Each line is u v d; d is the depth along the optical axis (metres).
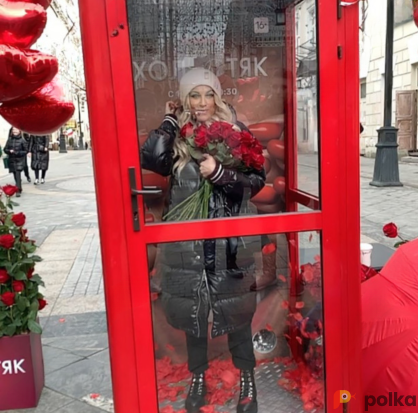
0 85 1.92
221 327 1.94
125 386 1.76
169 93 1.84
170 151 1.78
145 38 1.78
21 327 2.32
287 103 1.96
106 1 1.54
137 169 1.63
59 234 6.02
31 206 8.13
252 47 1.93
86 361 2.77
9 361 2.28
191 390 1.93
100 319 3.37
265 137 1.98
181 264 1.81
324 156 1.72
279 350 2.05
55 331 3.19
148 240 1.69
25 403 2.33
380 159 8.77
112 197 1.64
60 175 13.85
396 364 1.90
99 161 1.61
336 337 1.85
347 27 1.67
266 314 2.00
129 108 1.60
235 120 1.96
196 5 1.83
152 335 1.75
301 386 2.01
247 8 1.88
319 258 1.81
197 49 1.86
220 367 2.00
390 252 3.25
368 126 14.87
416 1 1.97
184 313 1.85
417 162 12.09
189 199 1.79
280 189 1.98
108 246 1.66
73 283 4.16
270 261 1.92
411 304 2.02
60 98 2.23
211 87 1.89
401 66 13.30
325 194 1.75
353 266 1.81
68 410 2.32
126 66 1.58
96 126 1.60
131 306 1.71
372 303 2.12
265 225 1.75
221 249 1.85
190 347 1.90
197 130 1.82
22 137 9.70
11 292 2.30
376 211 6.48
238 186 1.83
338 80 1.69
